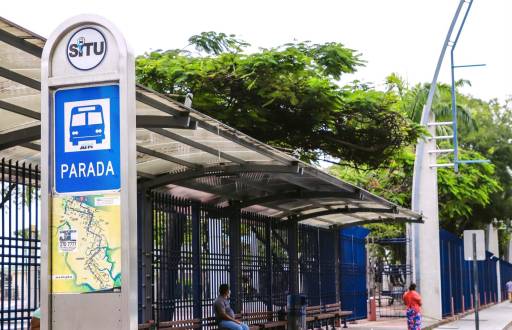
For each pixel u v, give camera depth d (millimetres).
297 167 13812
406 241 31578
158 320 14219
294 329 19344
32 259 11047
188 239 15562
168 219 14844
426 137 28109
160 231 14555
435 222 31109
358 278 28531
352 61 22328
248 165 13906
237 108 21156
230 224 17234
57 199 6781
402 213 22422
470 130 44344
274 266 19828
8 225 10648
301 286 22156
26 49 7652
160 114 10297
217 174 14242
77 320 6637
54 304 6699
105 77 6734
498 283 59844
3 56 8336
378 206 21250
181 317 15047
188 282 15398
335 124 22906
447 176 37438
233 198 17219
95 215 6676
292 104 20953
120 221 6613
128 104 6676
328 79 21328
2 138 9914
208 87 20766
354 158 24234
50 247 6746
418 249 30531
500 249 75938
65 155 6797
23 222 10867
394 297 35719
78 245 6695
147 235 13906
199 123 10484
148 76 20906
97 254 6645
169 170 14297
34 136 9859
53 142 6840
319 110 21438
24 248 10820
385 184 37469
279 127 22141
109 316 6578
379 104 22828
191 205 15711
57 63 6863
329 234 25141
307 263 22734
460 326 30031
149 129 11008
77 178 6750
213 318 15914
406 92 39344
